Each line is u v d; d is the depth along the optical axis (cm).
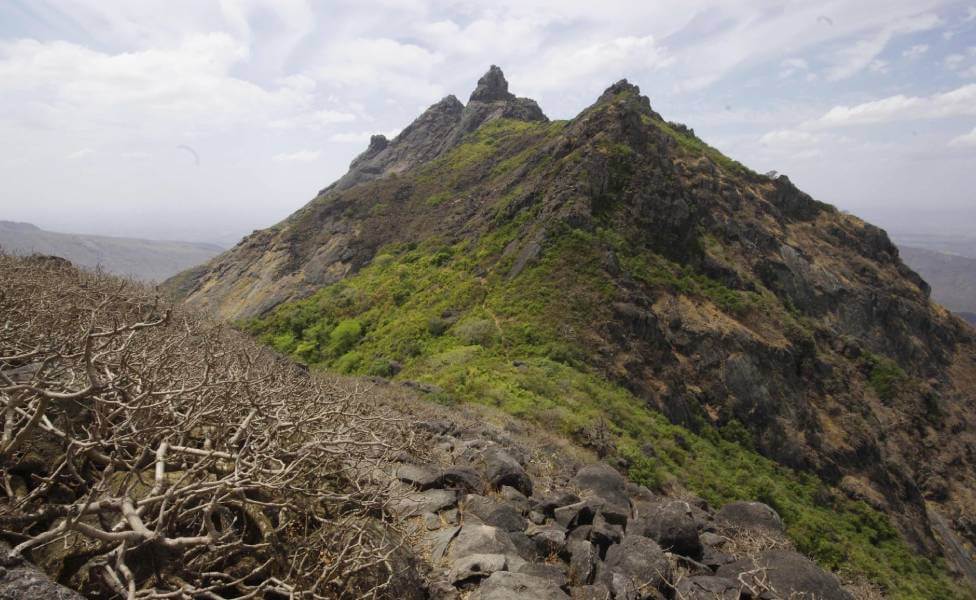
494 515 557
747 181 5034
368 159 9819
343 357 3341
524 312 2841
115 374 358
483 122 8325
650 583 489
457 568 442
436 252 4600
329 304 4347
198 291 6488
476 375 2105
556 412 1781
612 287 2900
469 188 5938
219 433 366
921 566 2253
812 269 4325
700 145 5412
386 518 457
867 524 2441
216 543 301
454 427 1018
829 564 1695
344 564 334
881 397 3522
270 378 466
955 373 4769
